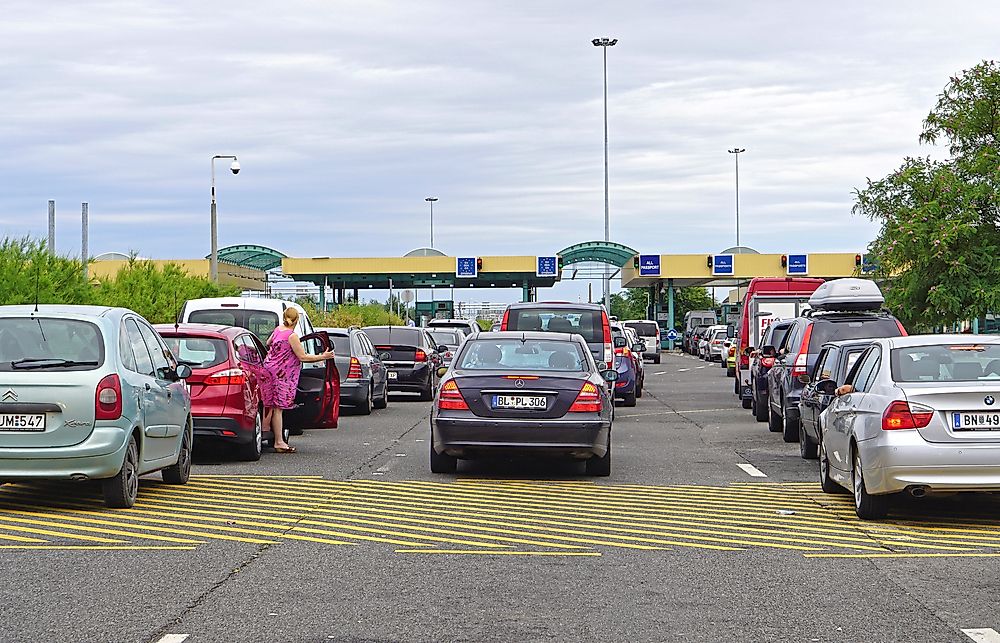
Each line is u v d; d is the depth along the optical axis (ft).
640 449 57.93
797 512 37.24
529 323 78.02
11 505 37.47
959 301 94.68
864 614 23.75
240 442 49.65
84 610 23.81
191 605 24.29
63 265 85.46
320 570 27.84
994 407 33.86
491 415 44.37
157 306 110.52
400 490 41.91
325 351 59.88
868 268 100.48
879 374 36.70
